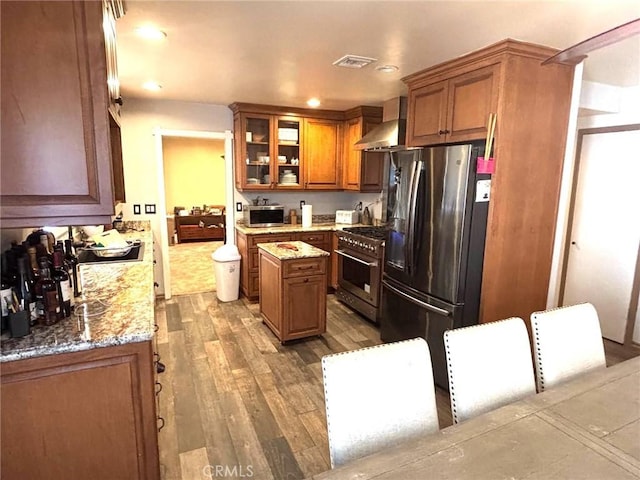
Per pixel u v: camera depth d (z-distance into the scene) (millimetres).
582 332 1729
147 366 1402
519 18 1945
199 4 1817
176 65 2814
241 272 4699
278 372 2869
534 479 961
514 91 2330
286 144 4656
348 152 4852
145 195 4355
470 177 2393
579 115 3588
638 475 978
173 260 6738
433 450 1071
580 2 1759
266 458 1990
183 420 2291
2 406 1238
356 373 1221
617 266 3523
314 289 3344
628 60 2529
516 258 2584
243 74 3064
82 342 1292
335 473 987
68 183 1262
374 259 3754
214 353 3168
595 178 3639
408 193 2846
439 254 2617
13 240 1776
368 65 2781
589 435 1135
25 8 1158
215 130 4547
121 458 1419
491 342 1486
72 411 1326
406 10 1866
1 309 1308
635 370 1535
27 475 1306
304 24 2045
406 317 2969
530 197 2547
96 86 1254
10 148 1192
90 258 2484
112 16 1767
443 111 2766
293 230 4555
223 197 9312
